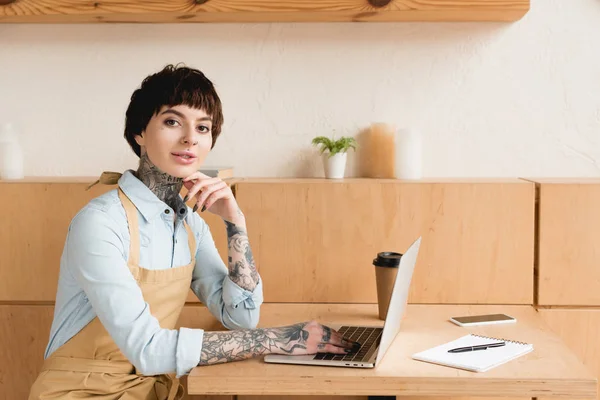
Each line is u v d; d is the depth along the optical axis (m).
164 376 1.44
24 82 2.07
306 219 1.86
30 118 2.08
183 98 1.38
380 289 1.67
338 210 1.85
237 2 1.86
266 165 2.06
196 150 1.41
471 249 1.84
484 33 2.00
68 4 1.88
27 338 1.92
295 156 2.05
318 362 1.29
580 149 2.01
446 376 1.22
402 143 1.95
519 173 2.03
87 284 1.32
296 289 1.87
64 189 1.88
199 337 1.31
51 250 1.90
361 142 2.04
